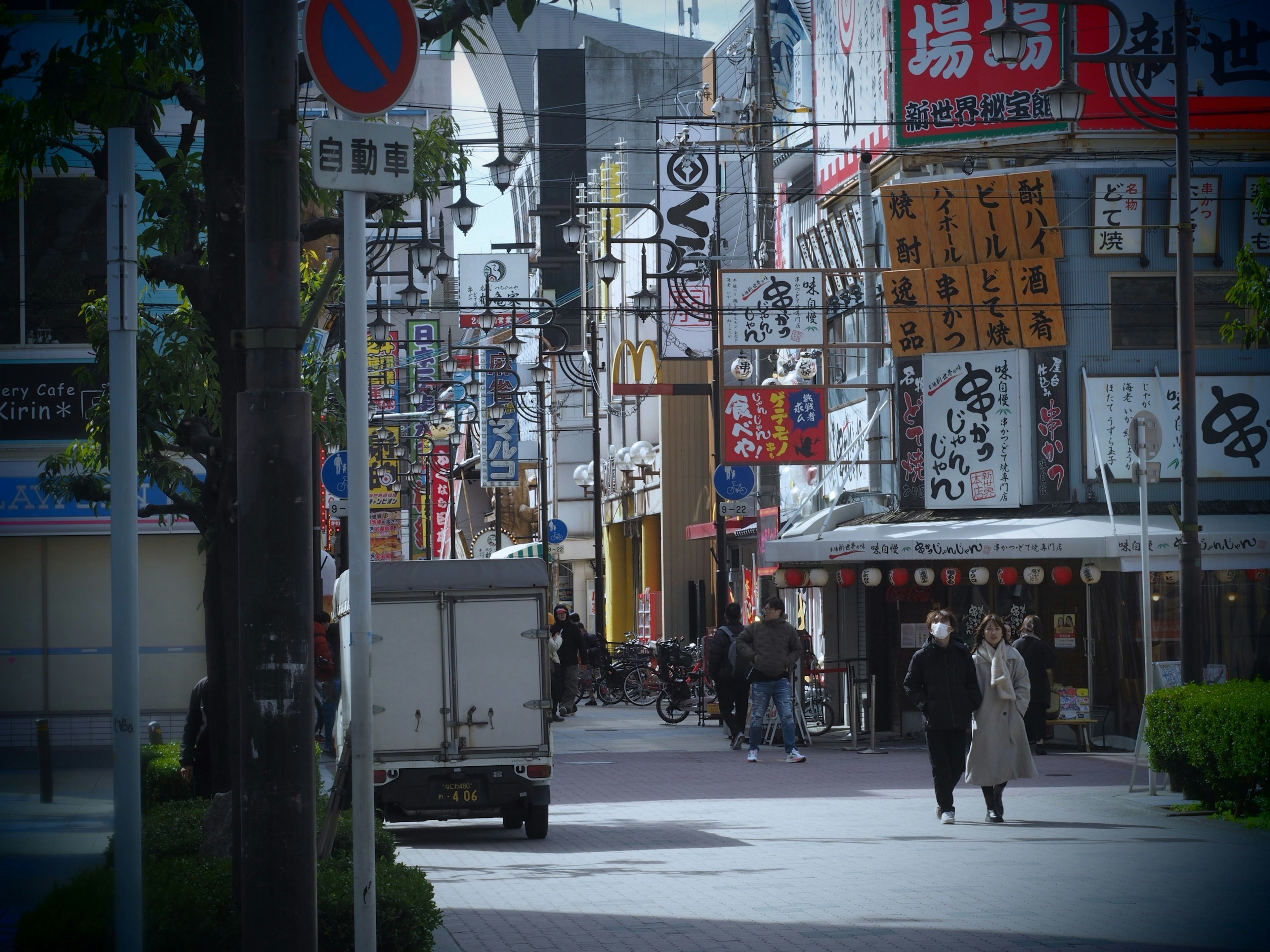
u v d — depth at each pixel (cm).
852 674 3938
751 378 5138
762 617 3653
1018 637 3931
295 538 982
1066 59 2855
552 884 1938
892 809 2677
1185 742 2484
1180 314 2814
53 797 3006
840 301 4722
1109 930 1536
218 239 1327
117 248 1145
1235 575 3872
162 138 3803
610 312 7706
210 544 1747
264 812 963
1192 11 4141
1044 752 3716
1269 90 4131
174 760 2464
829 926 1595
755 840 2319
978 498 4103
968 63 4203
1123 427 4059
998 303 4100
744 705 4000
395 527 8088
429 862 2192
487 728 2419
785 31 6228
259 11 1014
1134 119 4112
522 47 11356
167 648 3853
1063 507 4047
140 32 1470
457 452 10250
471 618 2439
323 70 1079
